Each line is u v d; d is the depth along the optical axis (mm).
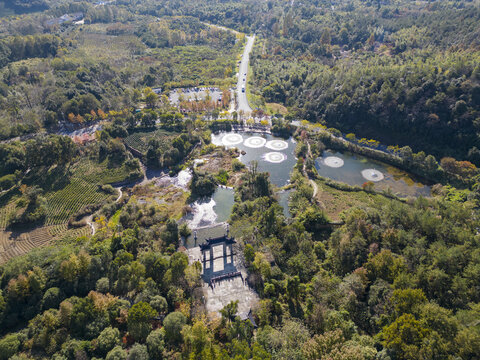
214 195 166750
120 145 191375
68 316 91062
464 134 174875
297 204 153500
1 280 103188
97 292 100938
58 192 161375
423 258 103500
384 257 102625
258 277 113500
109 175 176625
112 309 95812
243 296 107500
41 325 90500
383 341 78562
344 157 196375
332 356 74250
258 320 97375
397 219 126312
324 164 189750
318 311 92500
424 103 190250
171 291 103500
